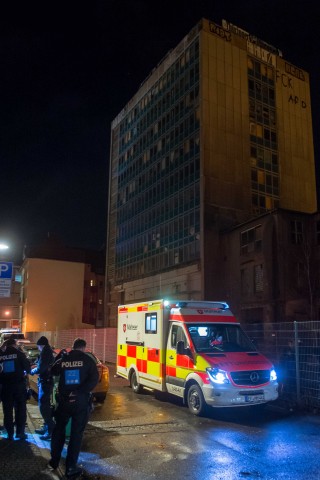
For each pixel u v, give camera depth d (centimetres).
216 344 1100
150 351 1275
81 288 6775
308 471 624
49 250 6800
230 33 4469
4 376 741
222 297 3706
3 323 7381
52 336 3778
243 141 4278
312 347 1089
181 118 4431
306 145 4838
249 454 705
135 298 4931
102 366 1220
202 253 3772
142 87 5369
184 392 1073
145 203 4969
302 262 3136
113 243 5722
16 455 653
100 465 640
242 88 4416
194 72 4303
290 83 4881
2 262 1609
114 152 6053
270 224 3212
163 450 724
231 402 958
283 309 3020
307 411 1059
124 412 1054
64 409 589
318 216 3156
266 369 1019
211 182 3966
